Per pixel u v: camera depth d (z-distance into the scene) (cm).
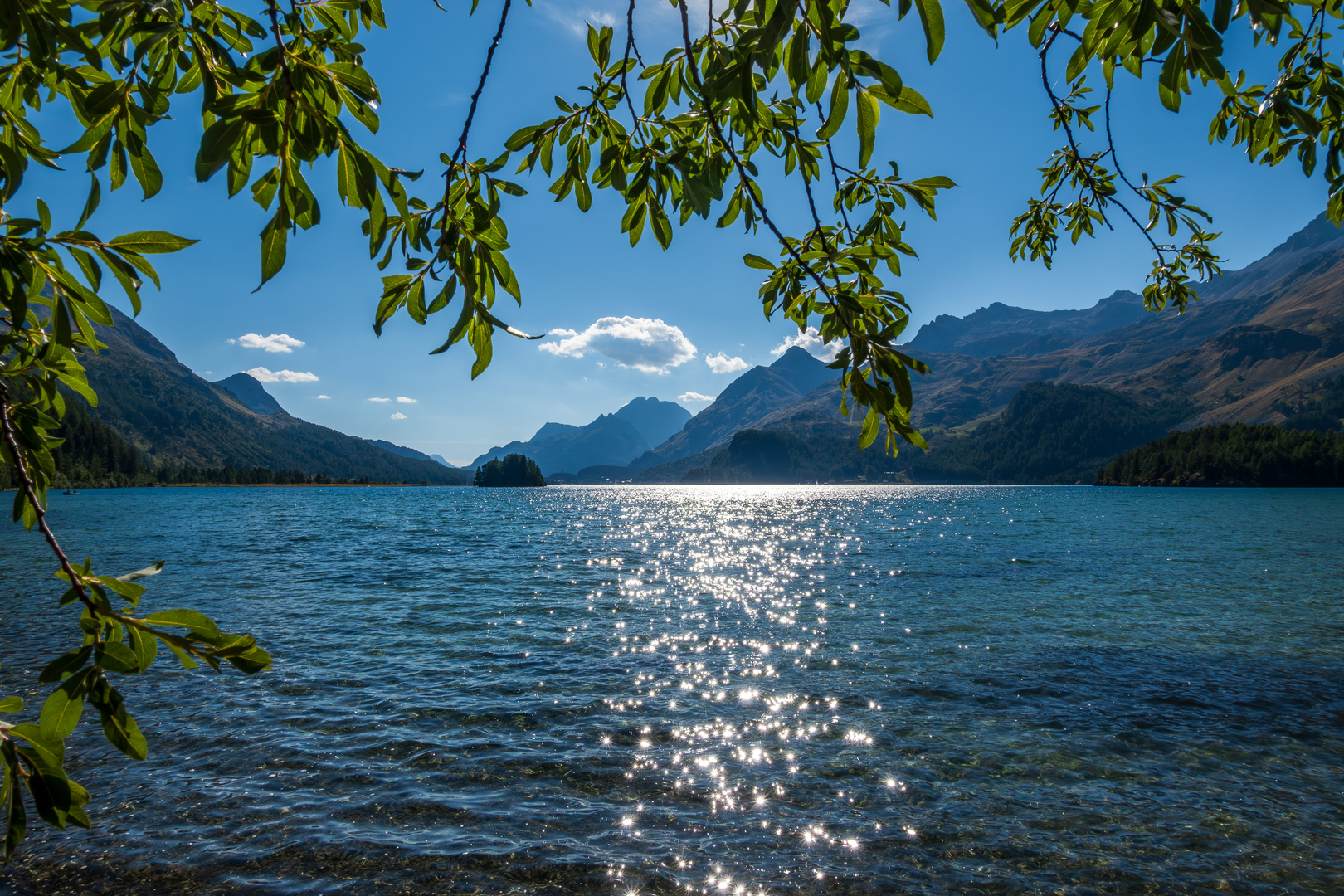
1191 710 1249
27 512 200
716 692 1338
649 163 254
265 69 165
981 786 948
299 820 841
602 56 244
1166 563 3447
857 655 1630
